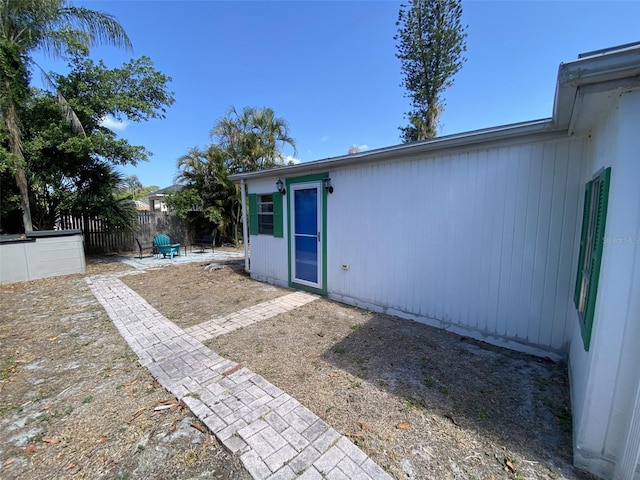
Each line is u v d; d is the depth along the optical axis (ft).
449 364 9.93
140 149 32.24
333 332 12.73
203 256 36.04
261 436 6.70
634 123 5.08
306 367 9.84
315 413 7.51
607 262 5.41
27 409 7.89
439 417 7.33
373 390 8.48
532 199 10.25
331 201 16.94
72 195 32.55
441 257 12.63
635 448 5.06
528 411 7.52
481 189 11.32
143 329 13.41
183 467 5.92
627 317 5.23
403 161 13.53
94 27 28.96
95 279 23.75
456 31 42.68
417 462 5.98
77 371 9.84
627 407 5.29
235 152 43.19
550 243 10.03
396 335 12.30
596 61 4.80
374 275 15.24
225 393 8.41
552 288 10.09
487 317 11.55
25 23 26.48
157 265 29.84
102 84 30.27
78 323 14.24
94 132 30.14
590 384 5.63
